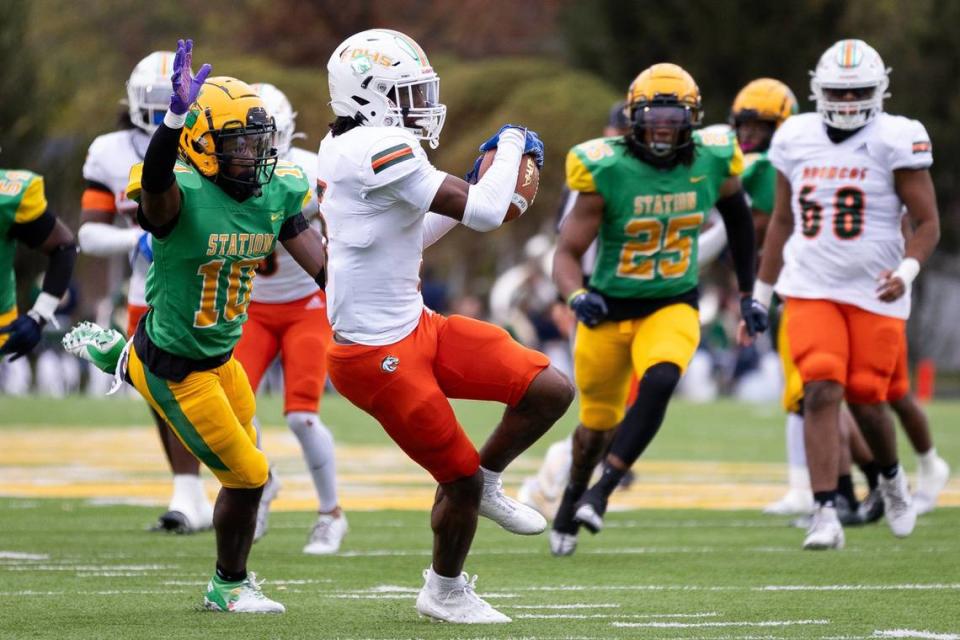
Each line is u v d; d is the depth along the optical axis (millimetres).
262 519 27812
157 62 28172
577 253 25547
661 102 24844
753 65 109438
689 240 25625
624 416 25969
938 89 108562
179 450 28969
